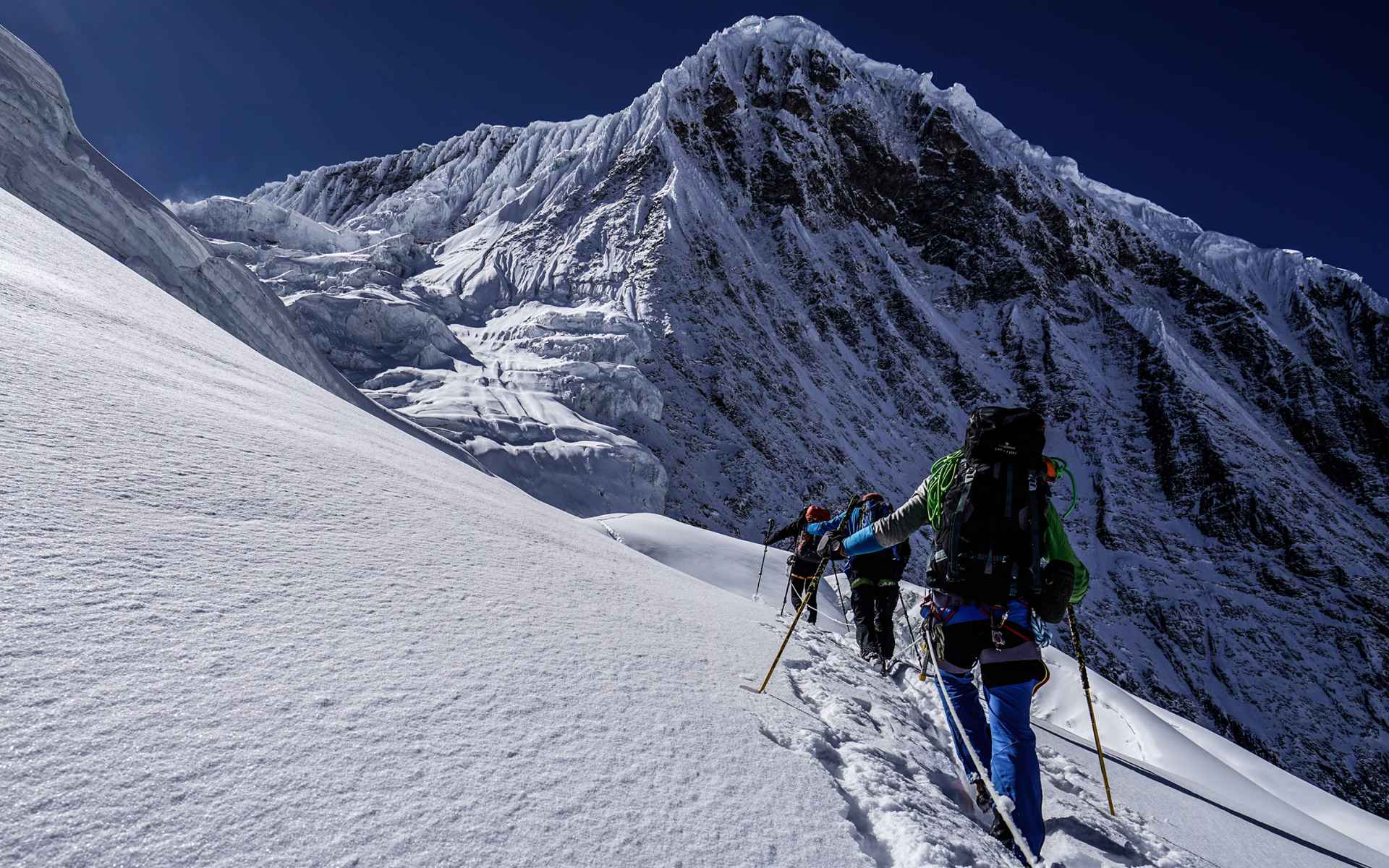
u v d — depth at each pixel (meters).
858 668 4.00
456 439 36.53
